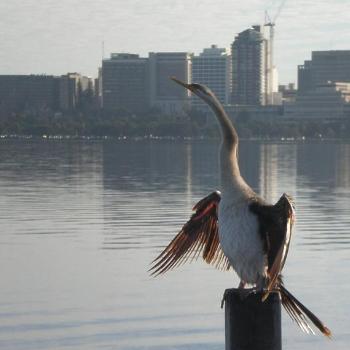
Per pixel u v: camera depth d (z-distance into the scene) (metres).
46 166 115.81
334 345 22.11
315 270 31.28
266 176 94.81
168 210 52.00
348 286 28.52
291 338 22.56
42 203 57.28
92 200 59.84
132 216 48.53
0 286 28.56
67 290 27.88
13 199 60.84
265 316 10.90
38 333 22.97
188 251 12.20
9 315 24.69
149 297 26.80
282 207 11.48
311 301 26.53
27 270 31.44
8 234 40.94
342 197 64.88
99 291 27.64
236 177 11.97
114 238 39.25
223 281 28.95
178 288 27.97
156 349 21.80
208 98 12.26
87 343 22.17
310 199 63.06
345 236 40.16
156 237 39.34
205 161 136.62
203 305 25.80
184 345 22.14
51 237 39.88
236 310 10.94
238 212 11.73
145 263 32.47
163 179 86.31
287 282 29.23
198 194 65.62
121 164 124.25
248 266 11.64
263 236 11.58
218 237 12.16
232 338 10.97
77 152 182.38
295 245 37.28
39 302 26.27
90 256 34.31
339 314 24.94
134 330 23.31
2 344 22.05
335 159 150.75
